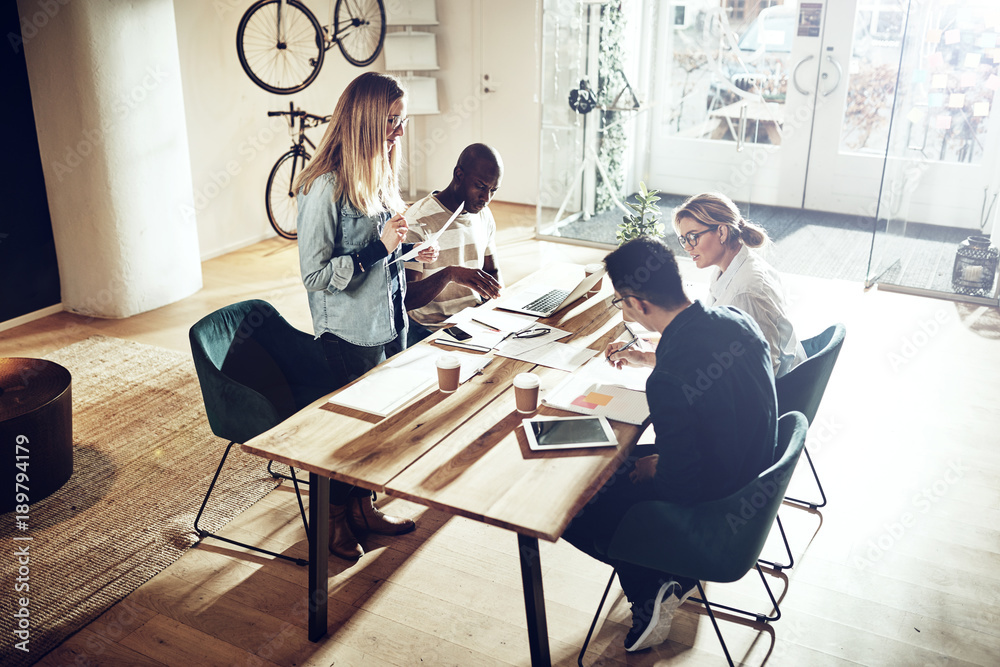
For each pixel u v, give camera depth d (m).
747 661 2.29
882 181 4.96
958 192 5.17
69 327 4.71
